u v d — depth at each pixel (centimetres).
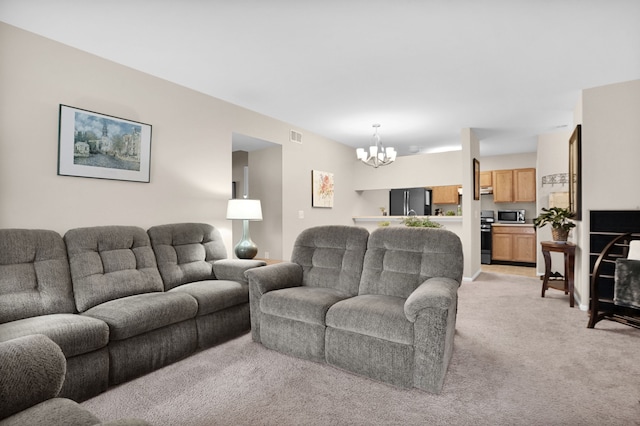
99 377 201
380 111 455
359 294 279
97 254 263
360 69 324
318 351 243
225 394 203
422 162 645
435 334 200
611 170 358
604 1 219
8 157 247
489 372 227
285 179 513
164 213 349
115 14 234
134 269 278
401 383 209
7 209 247
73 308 238
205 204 389
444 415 181
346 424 174
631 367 234
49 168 268
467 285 498
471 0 218
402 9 228
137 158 324
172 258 312
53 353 125
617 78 344
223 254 360
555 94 389
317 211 584
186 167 370
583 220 373
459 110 448
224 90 379
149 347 230
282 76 340
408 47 280
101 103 299
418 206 686
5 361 112
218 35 262
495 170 770
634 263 287
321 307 244
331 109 445
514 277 559
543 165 577
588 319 340
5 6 224
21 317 212
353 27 250
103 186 302
